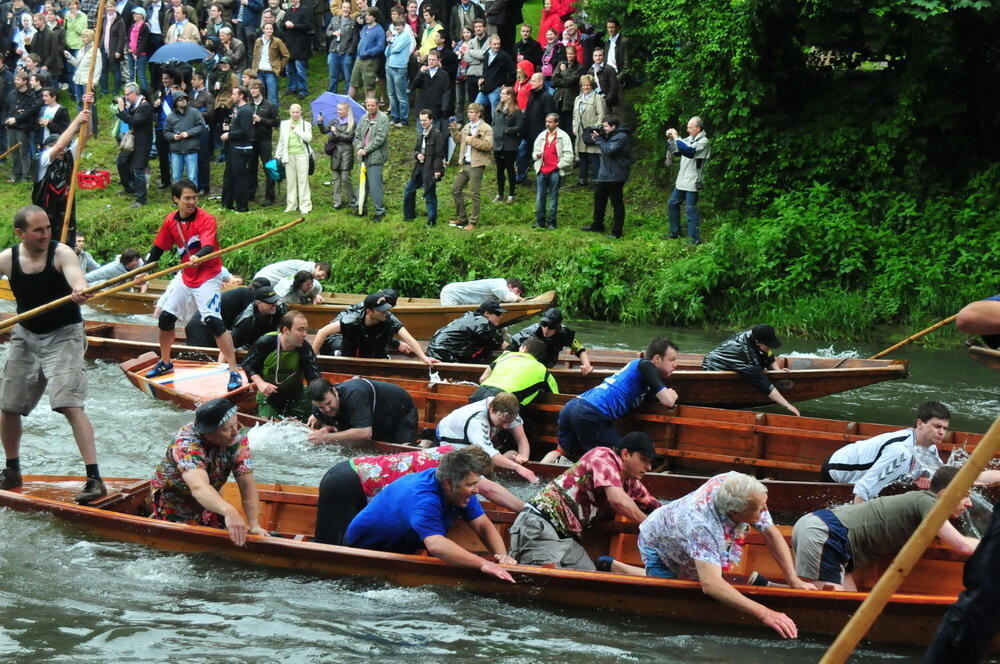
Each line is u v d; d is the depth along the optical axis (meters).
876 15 34.22
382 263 37.09
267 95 45.09
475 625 12.58
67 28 48.88
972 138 35.56
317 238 38.28
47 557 14.01
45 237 15.16
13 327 15.70
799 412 21.84
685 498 12.38
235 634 12.21
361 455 18.17
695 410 19.59
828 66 38.22
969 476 7.45
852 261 32.84
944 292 31.78
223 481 14.30
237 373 21.80
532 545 13.69
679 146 34.69
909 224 34.28
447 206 40.41
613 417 18.28
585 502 13.72
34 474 17.47
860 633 7.77
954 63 34.75
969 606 7.96
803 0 35.06
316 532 14.16
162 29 45.50
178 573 13.66
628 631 12.55
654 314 33.66
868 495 14.75
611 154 35.66
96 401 22.41
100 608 12.76
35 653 11.63
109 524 14.48
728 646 12.23
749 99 36.88
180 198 21.48
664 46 40.03
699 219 37.06
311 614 12.73
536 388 19.52
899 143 35.50
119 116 42.38
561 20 41.72
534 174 41.94
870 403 24.48
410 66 43.81
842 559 12.78
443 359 23.17
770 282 32.88
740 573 14.30
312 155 40.56
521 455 17.80
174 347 24.52
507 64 40.03
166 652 11.73
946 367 28.19
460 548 12.92
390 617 12.68
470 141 37.25
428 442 18.41
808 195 36.28
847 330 31.61
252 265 38.16
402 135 44.69
